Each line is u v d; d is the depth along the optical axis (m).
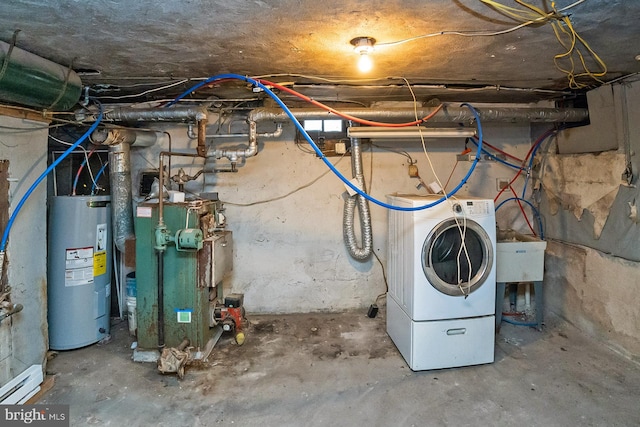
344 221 3.28
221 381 2.33
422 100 3.22
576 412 2.00
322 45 1.87
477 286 2.47
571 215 3.07
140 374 2.42
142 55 2.01
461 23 1.61
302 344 2.83
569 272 3.11
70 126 3.03
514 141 3.44
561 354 2.64
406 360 2.54
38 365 2.21
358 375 2.40
